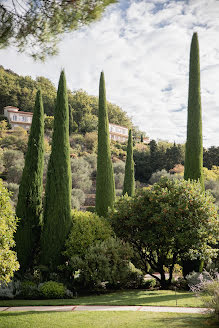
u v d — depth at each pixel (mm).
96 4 4262
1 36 4598
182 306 6895
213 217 10734
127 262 11305
